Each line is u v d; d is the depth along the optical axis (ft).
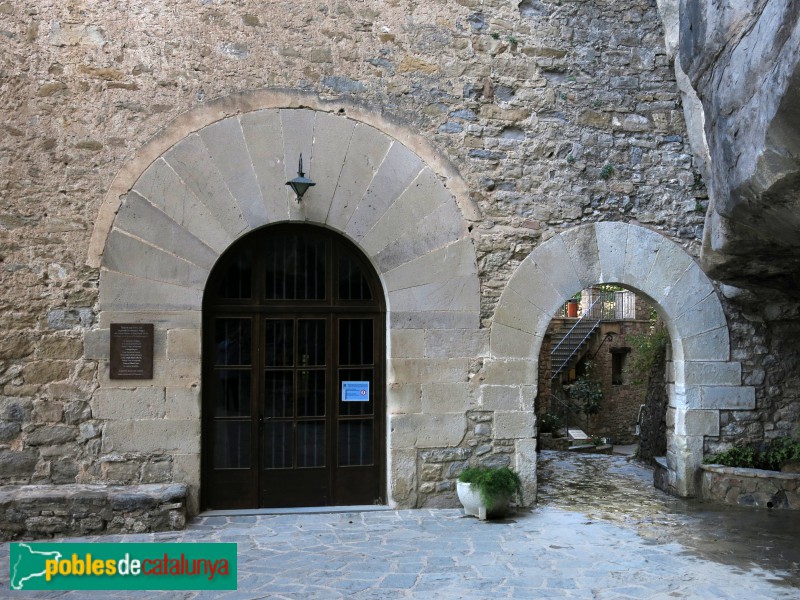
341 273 19.51
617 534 17.12
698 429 21.04
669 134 21.17
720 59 14.17
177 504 16.96
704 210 21.24
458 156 19.65
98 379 17.56
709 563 14.94
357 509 18.89
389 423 19.10
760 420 21.39
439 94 19.62
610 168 20.66
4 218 17.31
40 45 17.65
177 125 18.06
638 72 21.04
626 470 26.43
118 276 17.70
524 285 19.88
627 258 20.59
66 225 17.54
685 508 19.83
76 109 17.70
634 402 49.80
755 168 12.60
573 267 20.22
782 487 19.77
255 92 18.47
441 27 19.71
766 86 11.75
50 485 17.24
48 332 17.39
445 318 19.40
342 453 19.34
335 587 13.39
